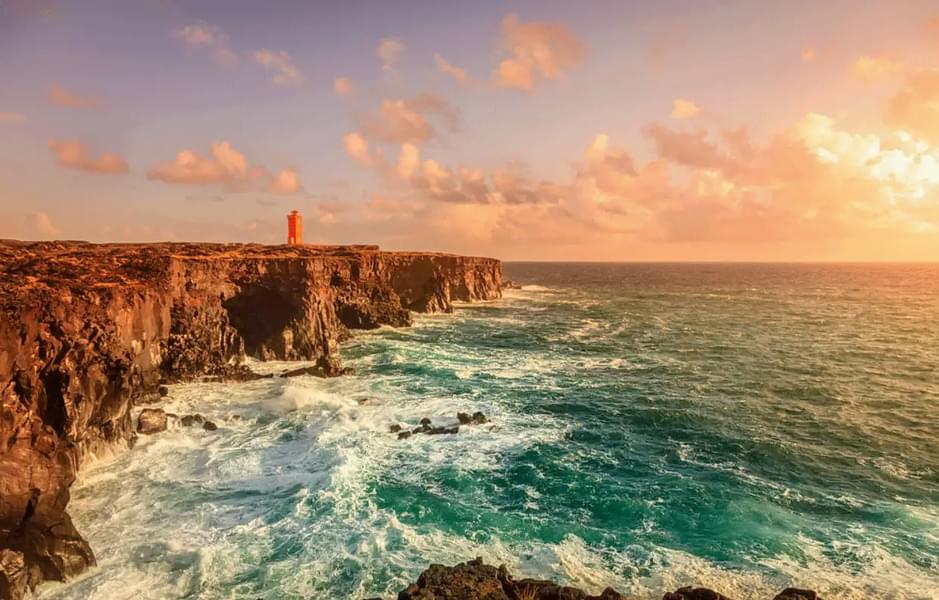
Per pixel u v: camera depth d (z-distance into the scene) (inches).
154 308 1541.6
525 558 788.6
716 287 7849.4
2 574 673.0
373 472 1070.4
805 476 1095.6
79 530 845.2
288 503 939.3
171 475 1043.9
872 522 903.7
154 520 879.7
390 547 808.9
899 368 2142.0
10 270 1331.2
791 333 3093.0
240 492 979.3
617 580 737.6
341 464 1085.1
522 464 1133.1
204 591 710.5
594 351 2477.9
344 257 3184.1
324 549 801.6
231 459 1121.4
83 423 1040.8
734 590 716.0
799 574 751.1
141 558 778.2
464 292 4933.6
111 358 1139.9
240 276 2158.0
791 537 850.8
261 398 1556.3
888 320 3727.9
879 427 1405.0
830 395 1720.0
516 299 5364.2
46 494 757.9
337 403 1507.1
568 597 654.5
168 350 1694.1
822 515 928.9
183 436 1245.1
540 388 1768.0
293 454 1160.2
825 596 703.1
